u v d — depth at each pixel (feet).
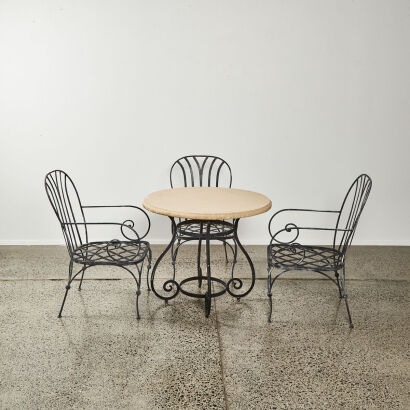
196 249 12.07
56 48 11.35
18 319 7.95
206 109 11.86
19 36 11.24
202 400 5.86
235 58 11.57
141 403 5.78
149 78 11.62
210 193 9.06
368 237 12.83
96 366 6.56
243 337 7.44
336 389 6.10
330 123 12.01
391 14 11.35
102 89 11.64
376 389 6.11
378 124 12.02
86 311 8.31
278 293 9.25
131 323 7.87
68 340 7.26
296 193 12.46
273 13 11.35
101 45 11.39
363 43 11.53
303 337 7.46
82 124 11.84
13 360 6.66
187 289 9.38
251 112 11.91
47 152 11.98
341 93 11.82
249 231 12.69
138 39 11.40
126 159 12.11
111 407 5.69
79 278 9.92
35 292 9.13
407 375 6.43
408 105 11.91
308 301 8.88
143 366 6.58
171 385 6.16
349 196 12.48
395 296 9.19
